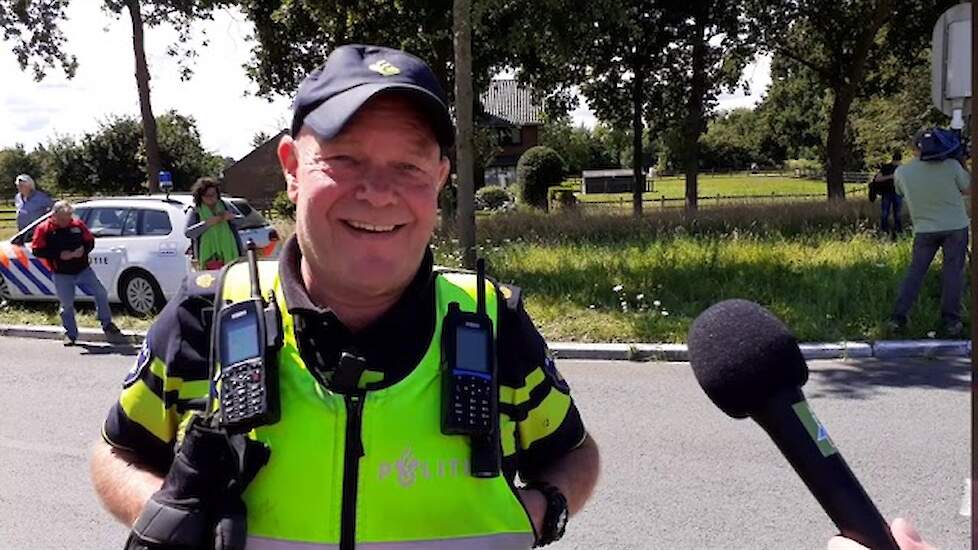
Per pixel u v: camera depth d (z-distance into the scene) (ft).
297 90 5.58
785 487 16.30
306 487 5.06
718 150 283.18
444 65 66.28
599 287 34.01
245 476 5.01
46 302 40.75
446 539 5.17
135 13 64.69
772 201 73.05
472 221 39.11
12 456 19.49
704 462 17.70
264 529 5.06
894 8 79.05
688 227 49.70
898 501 15.46
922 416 20.36
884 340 27.37
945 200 26.78
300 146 5.46
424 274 5.55
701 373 4.12
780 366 3.92
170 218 37.09
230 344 5.21
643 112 84.58
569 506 6.12
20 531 15.53
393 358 5.30
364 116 5.21
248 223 37.42
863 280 32.19
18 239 40.01
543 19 47.52
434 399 5.28
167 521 4.87
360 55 5.48
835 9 77.87
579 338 29.09
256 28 72.43
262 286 5.54
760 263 36.47
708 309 4.34
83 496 17.08
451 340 5.38
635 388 23.85
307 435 5.08
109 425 5.94
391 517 5.10
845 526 3.71
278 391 5.12
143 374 5.69
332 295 5.44
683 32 76.84
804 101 141.59
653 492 16.24
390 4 60.18
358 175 5.25
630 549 14.02
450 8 57.47
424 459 5.17
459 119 38.58
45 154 165.17
